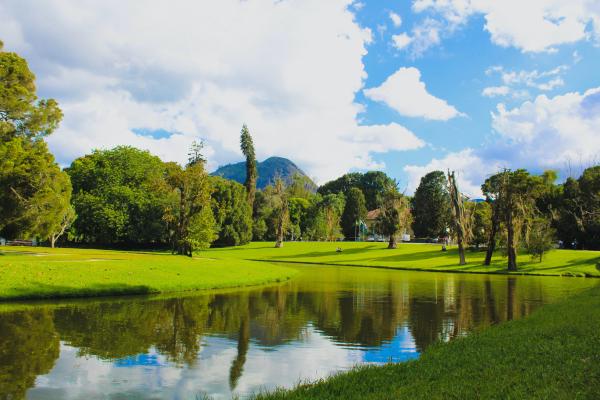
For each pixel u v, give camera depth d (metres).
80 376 10.37
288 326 16.83
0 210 33.16
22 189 33.91
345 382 8.70
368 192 139.75
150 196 72.88
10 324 15.98
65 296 22.95
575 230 72.62
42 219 34.94
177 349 13.01
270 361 11.88
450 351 11.28
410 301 24.31
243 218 89.00
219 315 18.92
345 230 121.12
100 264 29.56
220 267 36.50
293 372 10.89
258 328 16.34
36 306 20.03
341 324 17.34
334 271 50.00
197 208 44.59
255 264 44.78
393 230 80.31
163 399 8.99
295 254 77.25
